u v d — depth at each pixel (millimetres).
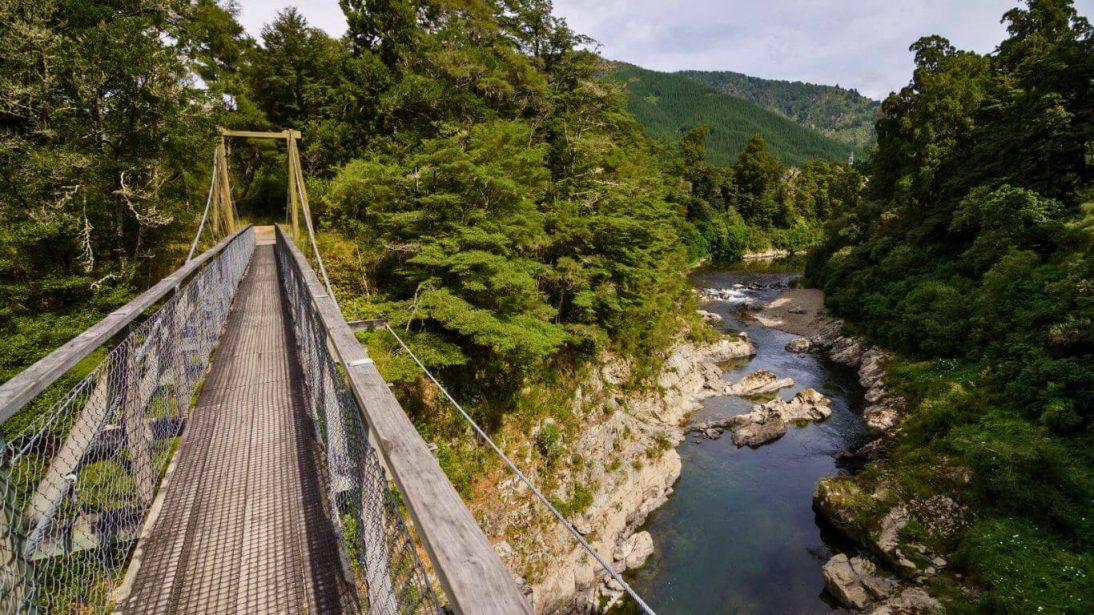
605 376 20484
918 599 11578
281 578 3016
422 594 1631
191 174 17906
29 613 2133
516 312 15984
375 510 2184
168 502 3707
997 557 11828
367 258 17391
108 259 13062
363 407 2199
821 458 18750
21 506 2133
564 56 27453
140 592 2887
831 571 13016
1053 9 36375
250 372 6391
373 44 27344
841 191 58812
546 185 20734
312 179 22938
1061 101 25750
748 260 64750
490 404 15891
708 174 68625
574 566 13438
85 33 11055
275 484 3941
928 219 32594
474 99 21688
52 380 2271
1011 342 19438
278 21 26609
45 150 11156
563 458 15938
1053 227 22688
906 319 25406
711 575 13500
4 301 10812
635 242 21562
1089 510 12273
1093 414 14789
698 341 28297
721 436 20344
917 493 14523
